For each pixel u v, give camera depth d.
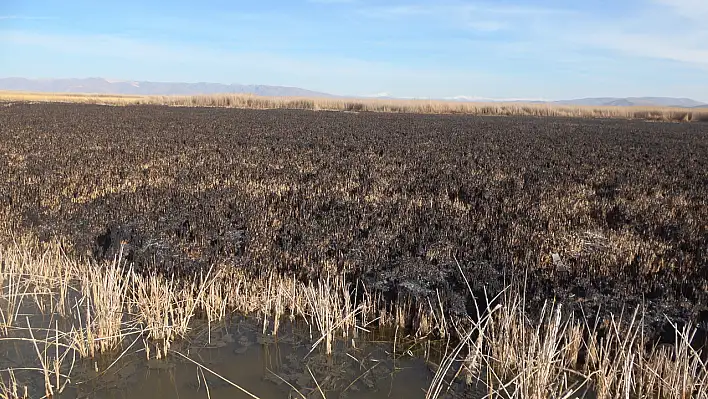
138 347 5.80
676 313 6.20
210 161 15.52
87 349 5.57
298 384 5.21
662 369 5.21
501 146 21.66
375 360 5.75
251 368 5.48
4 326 5.98
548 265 7.60
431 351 5.96
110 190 11.50
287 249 8.12
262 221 9.30
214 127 27.27
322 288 6.86
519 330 5.75
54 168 13.52
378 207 10.46
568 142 24.03
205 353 5.74
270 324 6.46
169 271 7.35
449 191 12.38
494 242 8.37
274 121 33.22
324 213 10.02
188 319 6.16
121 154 16.42
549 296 6.62
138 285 6.69
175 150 17.77
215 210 9.95
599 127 36.31
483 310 6.53
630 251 8.16
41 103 51.62
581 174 14.88
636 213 10.47
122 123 28.23
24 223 8.97
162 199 10.60
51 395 4.84
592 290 6.71
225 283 7.09
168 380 5.19
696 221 9.98
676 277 7.20
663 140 26.67
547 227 9.41
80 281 7.29
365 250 8.05
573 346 5.58
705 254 8.06
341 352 5.89
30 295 6.93
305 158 16.64
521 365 5.10
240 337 6.13
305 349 5.91
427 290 6.91
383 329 6.42
